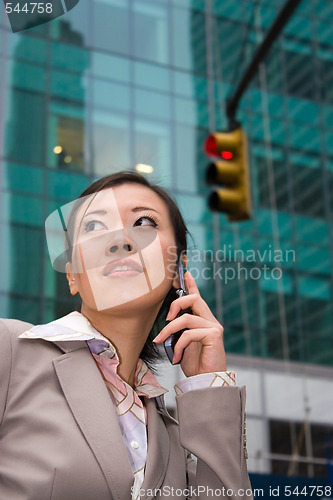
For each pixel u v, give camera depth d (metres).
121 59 12.58
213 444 0.98
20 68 11.70
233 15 14.26
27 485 0.82
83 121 11.77
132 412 0.99
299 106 14.52
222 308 11.48
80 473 0.83
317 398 11.57
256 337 11.59
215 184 3.92
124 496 0.85
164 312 1.19
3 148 10.94
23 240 10.40
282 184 13.58
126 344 1.03
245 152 3.93
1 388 0.88
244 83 5.45
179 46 13.37
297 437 10.98
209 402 1.00
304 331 12.06
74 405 0.88
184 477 1.02
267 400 11.21
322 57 15.28
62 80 11.94
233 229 12.02
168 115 12.58
